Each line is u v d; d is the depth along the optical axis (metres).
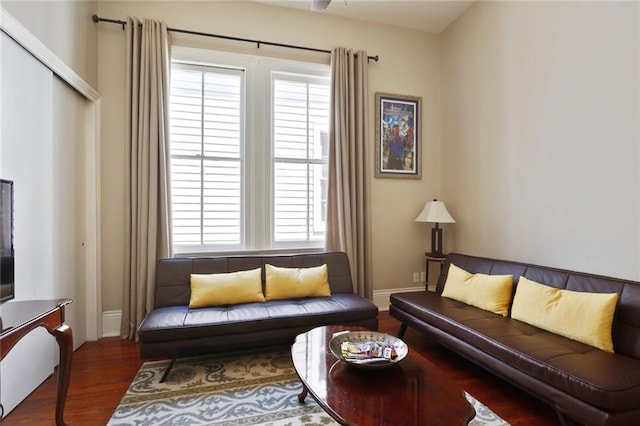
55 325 1.62
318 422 1.76
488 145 3.29
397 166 3.88
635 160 2.07
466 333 2.12
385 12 3.62
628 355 1.74
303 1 3.39
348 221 3.47
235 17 3.34
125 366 2.41
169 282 2.74
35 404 1.94
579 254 2.42
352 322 2.59
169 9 3.16
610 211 2.21
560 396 1.56
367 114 3.65
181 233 3.22
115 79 3.03
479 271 2.83
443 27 3.94
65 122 2.54
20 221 2.01
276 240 3.50
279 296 2.83
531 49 2.79
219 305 2.65
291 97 3.54
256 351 2.69
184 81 3.23
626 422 1.38
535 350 1.75
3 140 1.85
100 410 1.86
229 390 2.08
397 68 3.90
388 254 3.87
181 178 3.21
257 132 3.41
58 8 2.36
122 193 3.05
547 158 2.66
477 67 3.43
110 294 3.04
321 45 3.61
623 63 2.12
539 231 2.74
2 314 1.48
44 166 2.26
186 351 2.21
